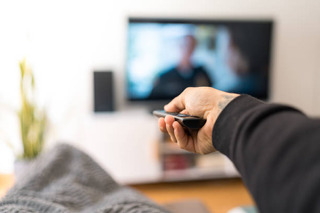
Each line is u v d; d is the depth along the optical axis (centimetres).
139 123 286
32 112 250
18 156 253
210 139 52
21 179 52
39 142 256
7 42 289
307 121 26
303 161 23
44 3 289
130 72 301
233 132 32
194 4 316
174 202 124
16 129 300
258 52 320
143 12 307
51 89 299
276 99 350
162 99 311
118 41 306
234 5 325
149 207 42
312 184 22
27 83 284
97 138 281
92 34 300
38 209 41
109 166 286
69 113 304
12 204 43
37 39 292
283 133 26
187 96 55
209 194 291
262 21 315
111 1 299
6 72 292
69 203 45
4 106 295
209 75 315
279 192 24
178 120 53
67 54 298
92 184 53
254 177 26
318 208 21
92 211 43
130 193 50
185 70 309
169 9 312
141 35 296
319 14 344
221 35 310
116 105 317
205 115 52
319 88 354
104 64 306
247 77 323
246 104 33
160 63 304
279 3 335
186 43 305
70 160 57
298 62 349
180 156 300
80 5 294
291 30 342
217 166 309
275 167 25
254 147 27
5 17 286
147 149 290
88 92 306
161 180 299
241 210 161
